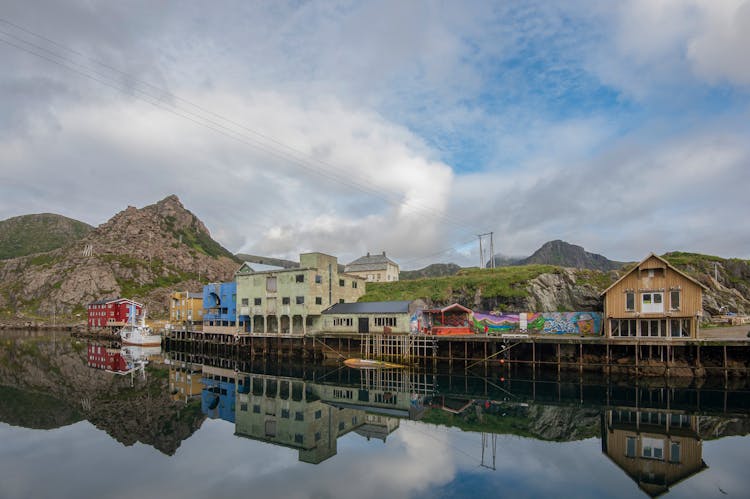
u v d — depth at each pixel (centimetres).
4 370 5641
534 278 7069
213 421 3091
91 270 16938
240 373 5362
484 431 2706
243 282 7212
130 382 4738
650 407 3150
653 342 3984
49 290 16988
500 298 6919
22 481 1980
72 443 2578
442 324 5769
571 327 5106
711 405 3156
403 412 3250
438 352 5253
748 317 5862
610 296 4391
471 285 7388
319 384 4503
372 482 1942
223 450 2448
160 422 3070
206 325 8544
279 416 3216
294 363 6119
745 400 3281
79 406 3556
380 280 10600
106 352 8075
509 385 4138
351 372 5156
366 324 5831
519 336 4625
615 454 2225
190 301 9788
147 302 15862
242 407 3506
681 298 4059
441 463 2172
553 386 3984
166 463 2239
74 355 7512
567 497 1730
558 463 2119
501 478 1948
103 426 2967
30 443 2577
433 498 1748
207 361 6712
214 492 1850
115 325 11600
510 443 2453
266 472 2098
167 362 6588
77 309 15750
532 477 1950
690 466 2044
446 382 4428
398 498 1758
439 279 8081
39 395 4003
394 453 2345
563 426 2756
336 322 6125
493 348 4853
